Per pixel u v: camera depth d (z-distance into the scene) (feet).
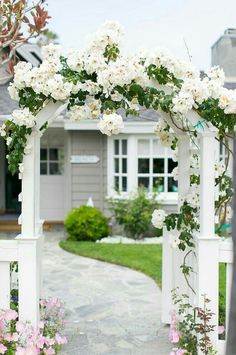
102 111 13.66
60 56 13.69
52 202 44.96
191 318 13.97
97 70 13.21
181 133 16.19
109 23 13.71
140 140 38.42
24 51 43.57
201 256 13.32
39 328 13.71
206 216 13.28
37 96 13.42
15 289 16.08
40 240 16.02
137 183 38.55
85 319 18.03
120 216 37.09
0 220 42.27
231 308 6.11
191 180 16.05
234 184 6.53
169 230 15.17
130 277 25.04
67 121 38.45
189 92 12.76
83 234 35.68
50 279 24.58
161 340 15.80
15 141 13.26
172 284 17.08
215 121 13.28
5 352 13.20
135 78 13.17
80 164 40.11
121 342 15.62
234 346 6.01
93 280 24.35
